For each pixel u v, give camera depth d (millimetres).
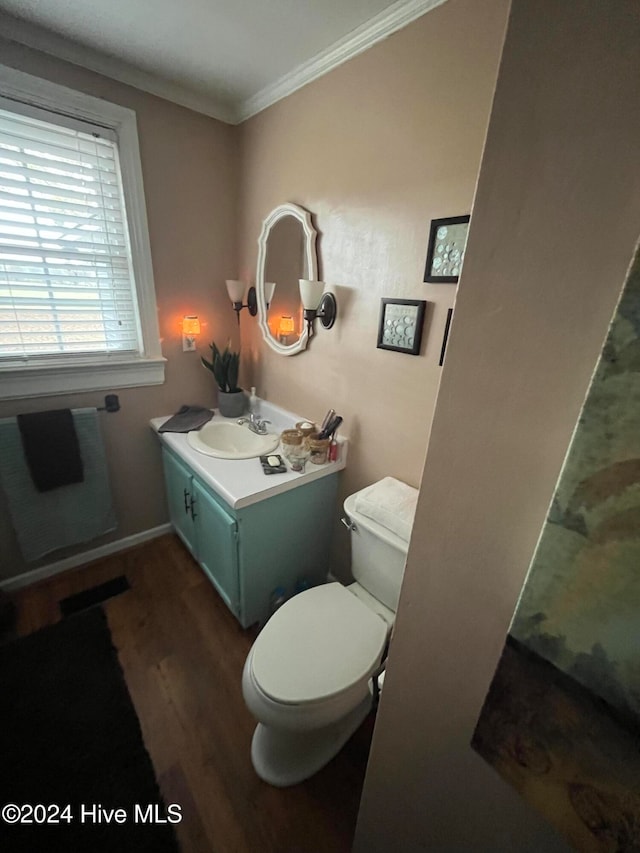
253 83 1450
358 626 1132
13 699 1249
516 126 330
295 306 1601
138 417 1841
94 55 1307
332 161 1314
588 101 283
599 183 289
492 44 868
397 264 1186
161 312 1765
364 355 1367
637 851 337
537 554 357
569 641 349
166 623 1563
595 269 303
